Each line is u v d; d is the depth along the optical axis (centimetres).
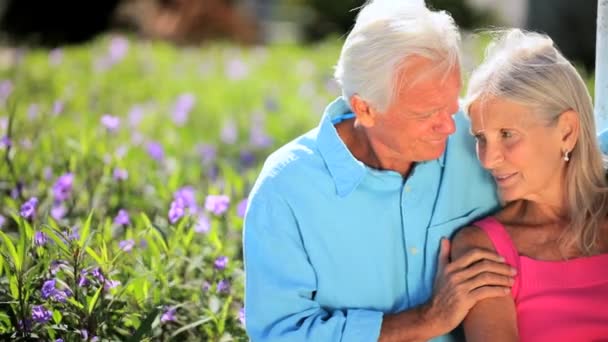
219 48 1588
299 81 1205
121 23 1997
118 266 476
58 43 2036
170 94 1128
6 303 443
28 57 1297
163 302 464
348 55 391
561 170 420
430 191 419
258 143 909
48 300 434
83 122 832
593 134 415
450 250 420
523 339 416
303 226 407
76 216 592
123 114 1003
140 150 795
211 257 519
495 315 408
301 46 1719
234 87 1159
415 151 396
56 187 575
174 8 1973
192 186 749
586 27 1616
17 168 638
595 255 418
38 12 2073
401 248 417
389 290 415
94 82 1141
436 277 415
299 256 407
